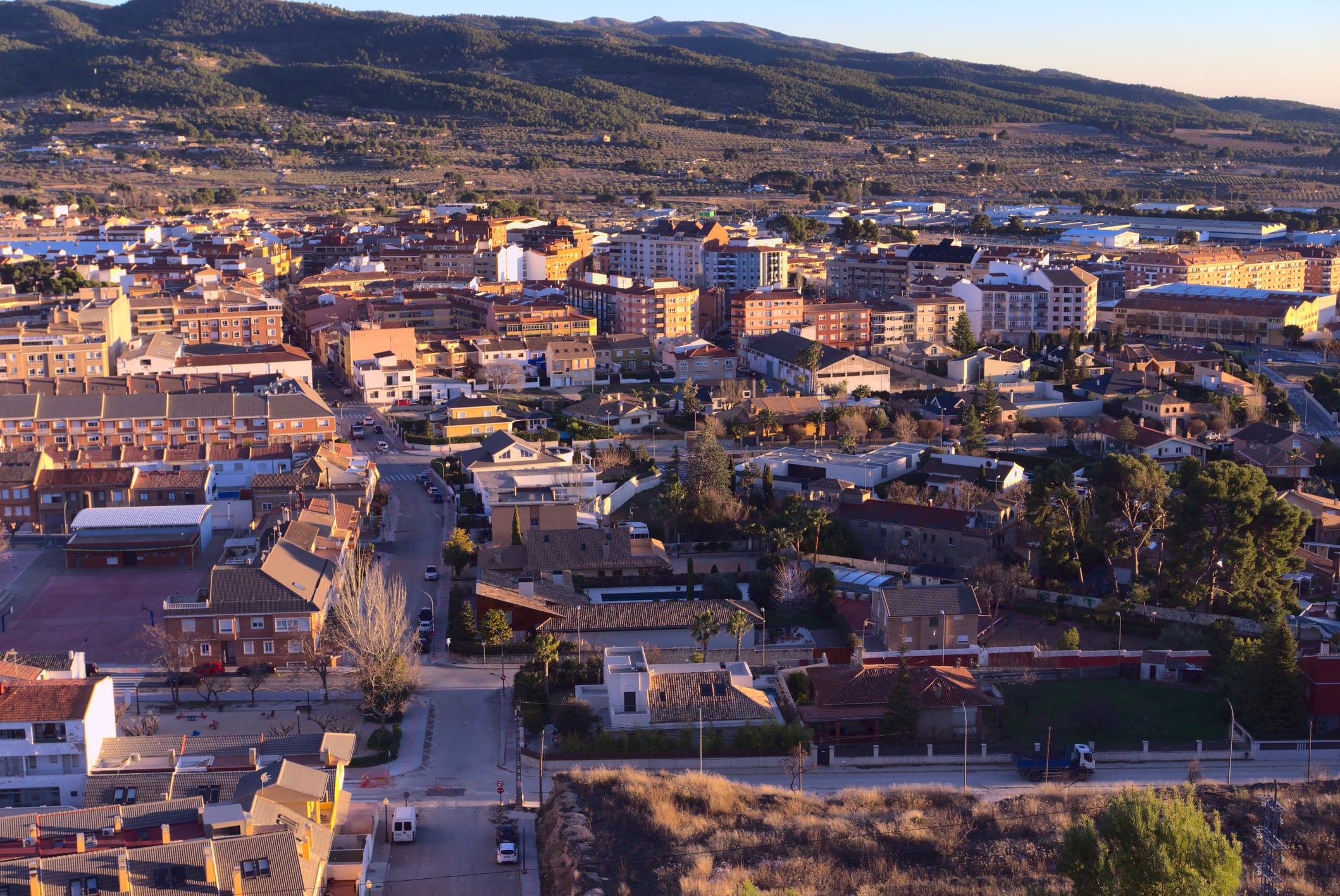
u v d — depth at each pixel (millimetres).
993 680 168750
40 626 183375
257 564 174875
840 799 133000
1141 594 193375
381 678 153750
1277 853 110438
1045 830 124562
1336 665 151375
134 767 129125
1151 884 100000
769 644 180375
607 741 144125
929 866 119500
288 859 106250
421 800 135000
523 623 180000
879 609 180000
